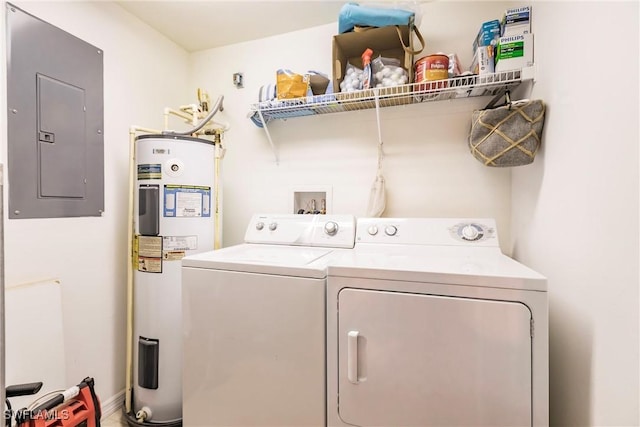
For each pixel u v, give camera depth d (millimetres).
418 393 966
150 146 1561
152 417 1556
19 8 1290
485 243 1396
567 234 1010
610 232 779
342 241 1567
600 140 826
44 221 1389
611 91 776
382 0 1706
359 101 1688
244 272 1162
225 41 2162
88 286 1585
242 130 2178
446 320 941
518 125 1241
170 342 1571
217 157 1770
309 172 2021
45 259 1392
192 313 1233
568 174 1005
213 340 1201
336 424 1053
